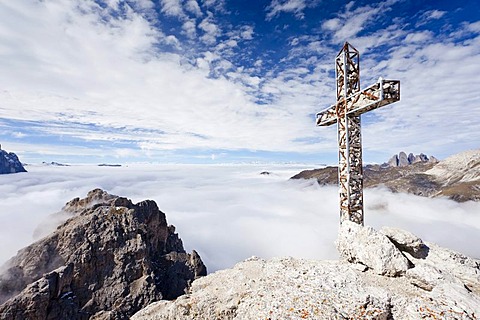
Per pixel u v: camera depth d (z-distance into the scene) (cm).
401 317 1032
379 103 1416
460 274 1345
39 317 5716
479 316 969
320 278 1291
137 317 1436
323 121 2025
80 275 7088
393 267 1332
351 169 1670
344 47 1681
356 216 1661
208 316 1323
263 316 1041
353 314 1027
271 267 1628
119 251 7819
